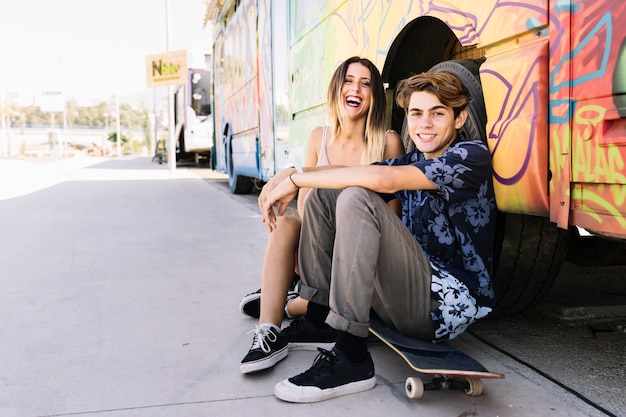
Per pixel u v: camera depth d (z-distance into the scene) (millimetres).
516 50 1991
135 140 74000
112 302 3344
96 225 6402
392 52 2906
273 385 2188
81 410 1997
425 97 2146
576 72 1725
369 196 1968
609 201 1654
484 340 2686
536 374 2268
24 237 5637
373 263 1970
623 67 1565
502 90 2029
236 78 8844
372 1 3090
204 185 12133
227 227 6215
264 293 2410
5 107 57312
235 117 9125
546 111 1859
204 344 2637
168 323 2947
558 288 3449
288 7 5121
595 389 2127
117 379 2260
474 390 2006
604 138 1641
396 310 2059
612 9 1594
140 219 6895
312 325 2535
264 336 2318
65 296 3480
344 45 3539
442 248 2123
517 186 1981
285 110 5406
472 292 2100
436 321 2012
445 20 2350
